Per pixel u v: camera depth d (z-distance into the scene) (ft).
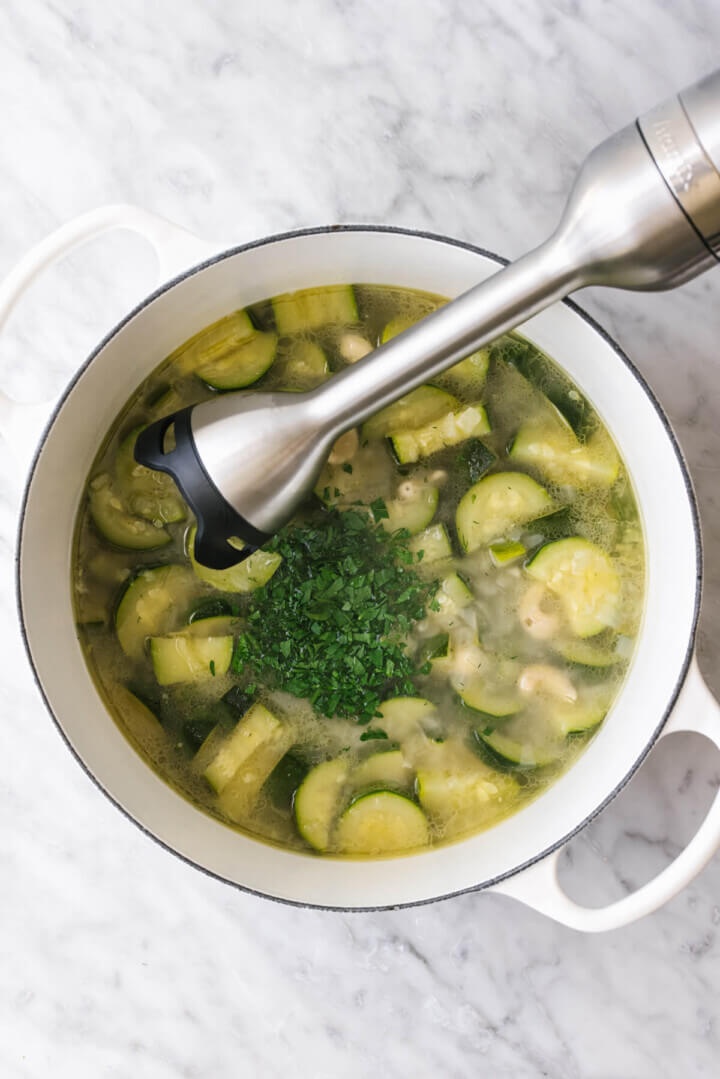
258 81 2.63
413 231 2.34
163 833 2.41
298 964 2.62
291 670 2.45
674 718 2.36
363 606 2.45
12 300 2.32
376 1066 2.61
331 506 2.46
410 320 2.47
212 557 2.33
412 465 2.47
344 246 2.38
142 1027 2.62
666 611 2.41
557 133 2.62
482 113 2.63
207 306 2.42
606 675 2.47
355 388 2.21
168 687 2.46
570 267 2.14
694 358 2.62
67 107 2.62
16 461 2.61
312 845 2.45
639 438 2.42
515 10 2.63
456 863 2.43
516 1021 2.61
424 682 2.46
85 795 2.62
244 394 2.32
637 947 2.63
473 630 2.46
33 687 2.62
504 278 2.16
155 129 2.62
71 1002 2.62
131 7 2.62
